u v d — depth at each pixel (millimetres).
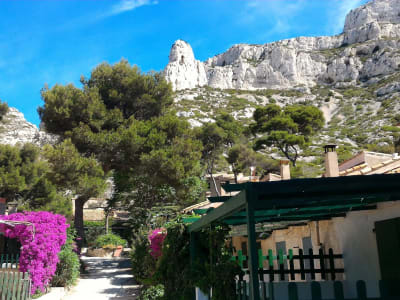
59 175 21172
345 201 6293
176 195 28891
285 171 19641
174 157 23062
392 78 128750
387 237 7062
